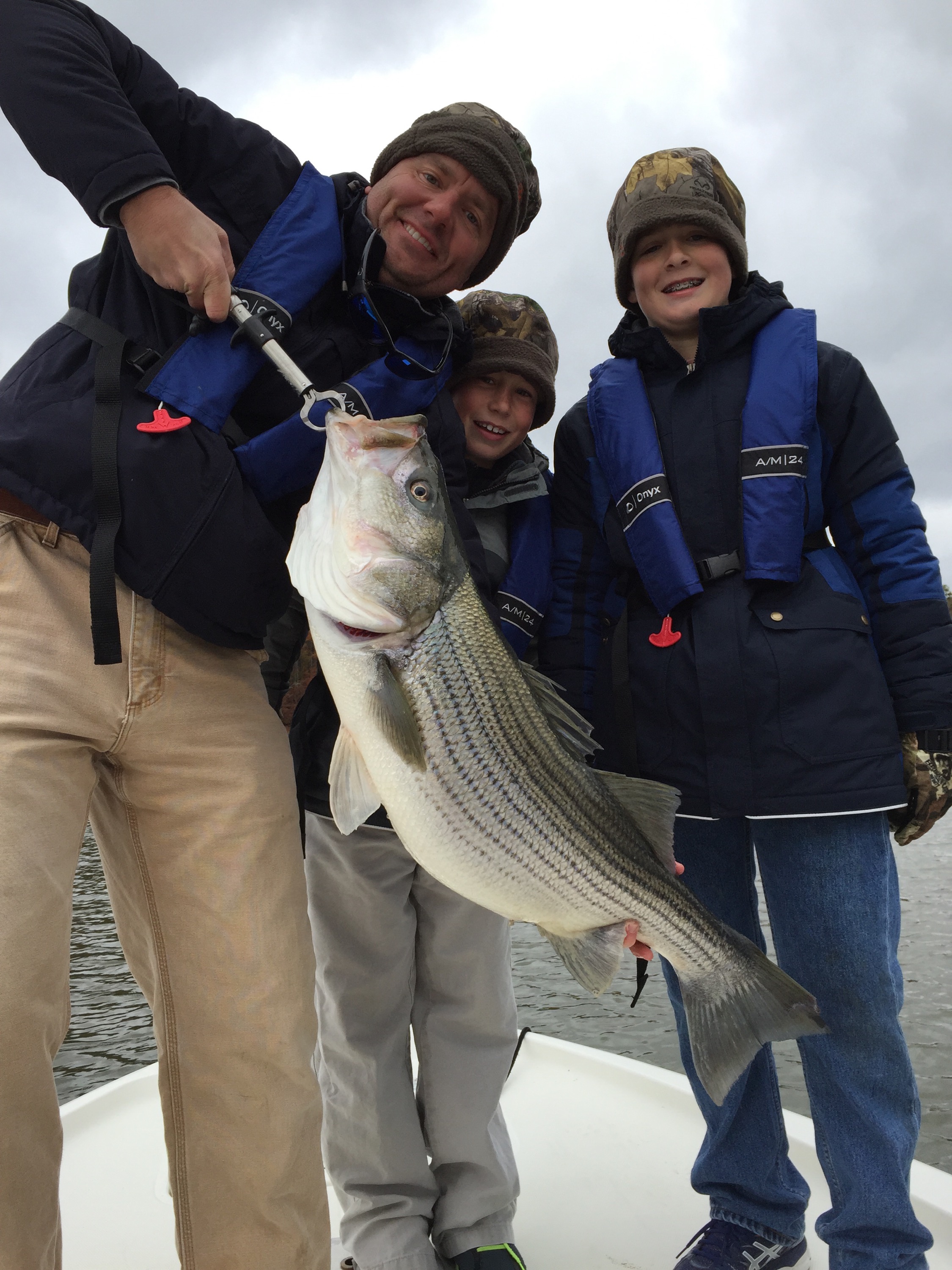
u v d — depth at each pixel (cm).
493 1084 216
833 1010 191
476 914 216
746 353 221
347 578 155
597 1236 228
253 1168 150
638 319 247
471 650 168
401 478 161
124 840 159
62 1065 499
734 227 222
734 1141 206
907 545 202
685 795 206
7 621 138
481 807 167
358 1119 208
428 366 184
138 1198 247
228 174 167
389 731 156
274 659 215
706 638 204
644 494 215
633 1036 518
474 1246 204
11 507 141
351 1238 204
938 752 193
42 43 143
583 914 178
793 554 200
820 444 209
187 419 146
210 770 153
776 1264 202
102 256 163
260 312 157
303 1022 155
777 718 195
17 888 126
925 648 196
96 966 608
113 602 139
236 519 147
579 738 186
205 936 151
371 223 182
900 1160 183
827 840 193
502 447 245
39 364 152
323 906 215
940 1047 456
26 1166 125
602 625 237
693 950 185
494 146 188
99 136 141
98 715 142
